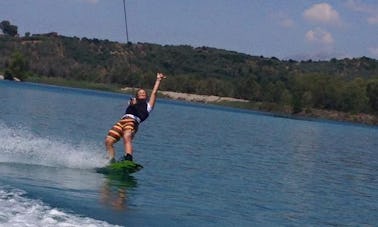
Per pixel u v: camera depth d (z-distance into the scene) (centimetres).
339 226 966
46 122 2447
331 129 6719
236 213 967
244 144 2550
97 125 2642
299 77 12706
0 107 3069
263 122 6300
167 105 8719
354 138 4966
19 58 12000
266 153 2223
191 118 4944
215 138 2703
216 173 1433
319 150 2831
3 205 775
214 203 1031
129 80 12900
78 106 4500
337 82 12350
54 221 732
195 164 1570
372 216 1090
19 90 6562
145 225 796
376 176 1830
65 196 907
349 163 2233
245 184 1309
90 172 1195
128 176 1217
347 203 1217
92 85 13050
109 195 977
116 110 4550
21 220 714
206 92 13838
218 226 857
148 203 956
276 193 1235
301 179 1534
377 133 7369
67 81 13225
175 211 921
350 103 12062
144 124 3142
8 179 984
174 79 14012
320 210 1095
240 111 10456
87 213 806
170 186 1156
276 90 12688
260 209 1030
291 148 2708
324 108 12244
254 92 13162
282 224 926
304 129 5725
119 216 823
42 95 5931
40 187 952
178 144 2130
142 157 1590
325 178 1628
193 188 1165
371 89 12019
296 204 1129
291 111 12200
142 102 1338
